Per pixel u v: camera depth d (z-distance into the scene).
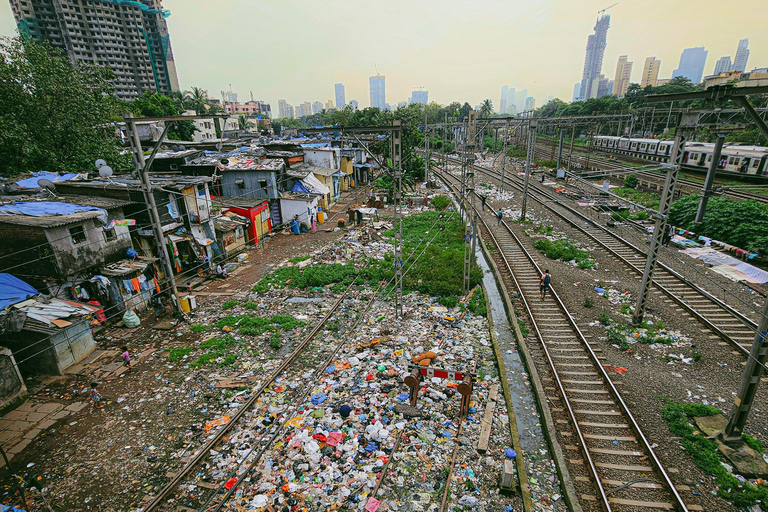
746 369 9.67
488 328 17.11
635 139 58.25
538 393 12.55
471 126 20.23
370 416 11.66
